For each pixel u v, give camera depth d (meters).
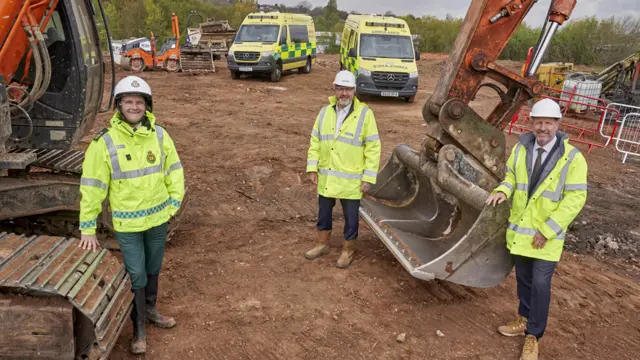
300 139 10.28
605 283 5.12
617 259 5.81
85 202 3.25
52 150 5.16
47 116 4.64
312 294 4.61
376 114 13.69
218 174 7.91
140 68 20.55
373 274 5.01
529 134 3.71
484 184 4.74
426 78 22.38
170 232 5.42
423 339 4.05
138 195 3.39
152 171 3.42
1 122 3.90
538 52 4.77
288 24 19.83
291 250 5.47
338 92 4.63
